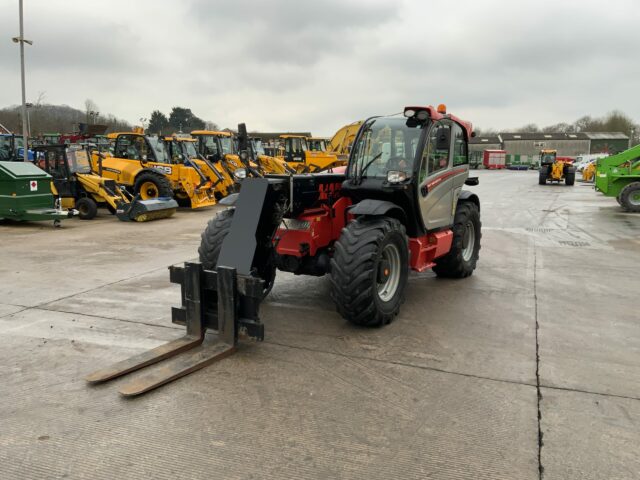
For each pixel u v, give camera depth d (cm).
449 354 398
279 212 461
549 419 302
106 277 632
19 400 318
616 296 571
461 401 322
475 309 518
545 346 418
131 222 1194
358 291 424
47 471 249
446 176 557
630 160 1433
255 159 1816
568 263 751
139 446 270
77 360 378
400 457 262
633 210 1422
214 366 370
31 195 1090
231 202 479
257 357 387
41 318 471
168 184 1346
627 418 304
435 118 508
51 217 1069
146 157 1440
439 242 558
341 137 2006
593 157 4478
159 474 247
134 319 470
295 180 462
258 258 478
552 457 264
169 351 378
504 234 1036
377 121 518
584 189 2423
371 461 258
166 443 272
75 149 1264
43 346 404
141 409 307
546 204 1666
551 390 339
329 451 266
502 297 564
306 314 495
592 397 330
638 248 876
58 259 744
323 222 497
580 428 292
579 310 517
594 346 419
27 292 559
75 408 308
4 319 468
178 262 726
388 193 480
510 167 6350
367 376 357
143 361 363
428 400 323
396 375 359
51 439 276
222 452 265
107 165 1418
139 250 821
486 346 416
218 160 1600
